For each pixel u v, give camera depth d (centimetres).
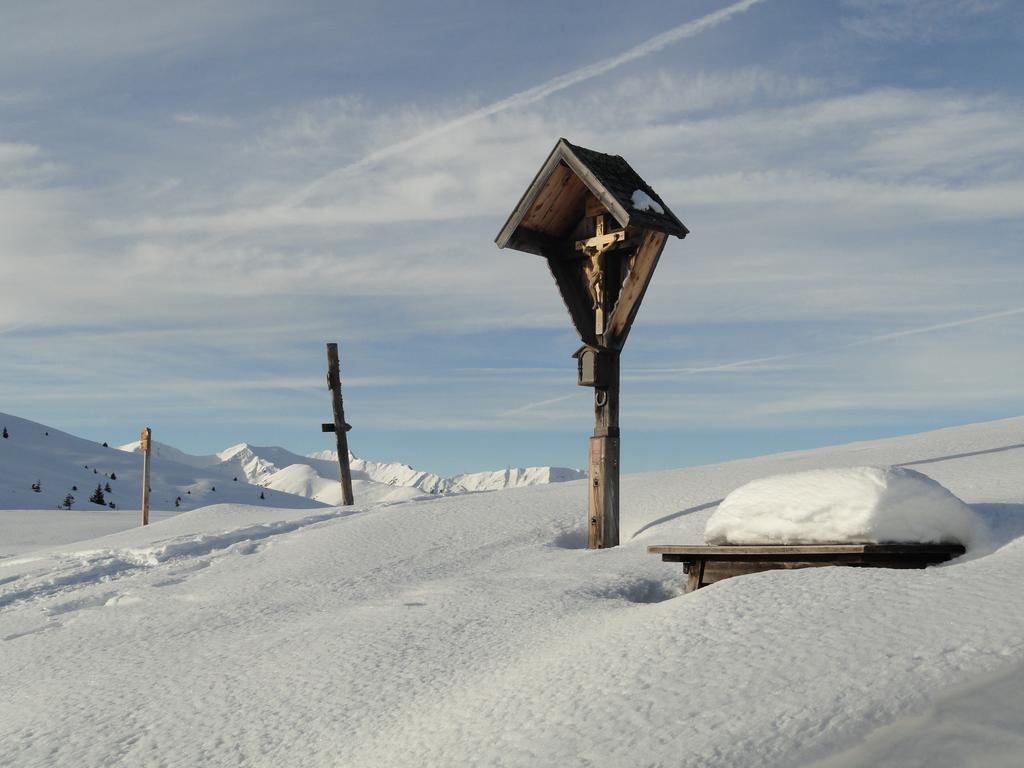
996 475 1021
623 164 1163
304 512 1733
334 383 2353
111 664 756
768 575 579
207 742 527
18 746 566
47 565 1400
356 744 477
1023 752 295
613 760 353
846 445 1825
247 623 852
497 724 430
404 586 946
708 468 1611
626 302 1118
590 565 934
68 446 7862
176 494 6988
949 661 377
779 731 345
